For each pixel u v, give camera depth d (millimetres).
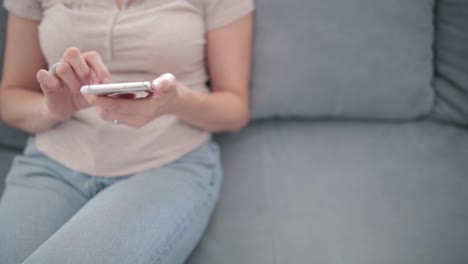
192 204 663
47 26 686
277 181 792
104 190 653
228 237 697
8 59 753
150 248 565
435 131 902
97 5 682
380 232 695
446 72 889
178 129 721
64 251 523
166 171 690
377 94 859
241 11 754
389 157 841
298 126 927
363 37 823
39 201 651
